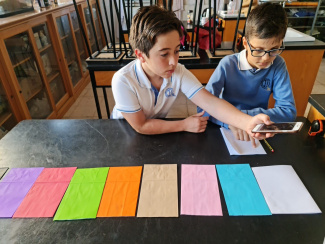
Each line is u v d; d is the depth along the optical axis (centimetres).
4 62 161
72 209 58
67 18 269
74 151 79
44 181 67
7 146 82
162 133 86
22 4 199
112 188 64
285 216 55
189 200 59
